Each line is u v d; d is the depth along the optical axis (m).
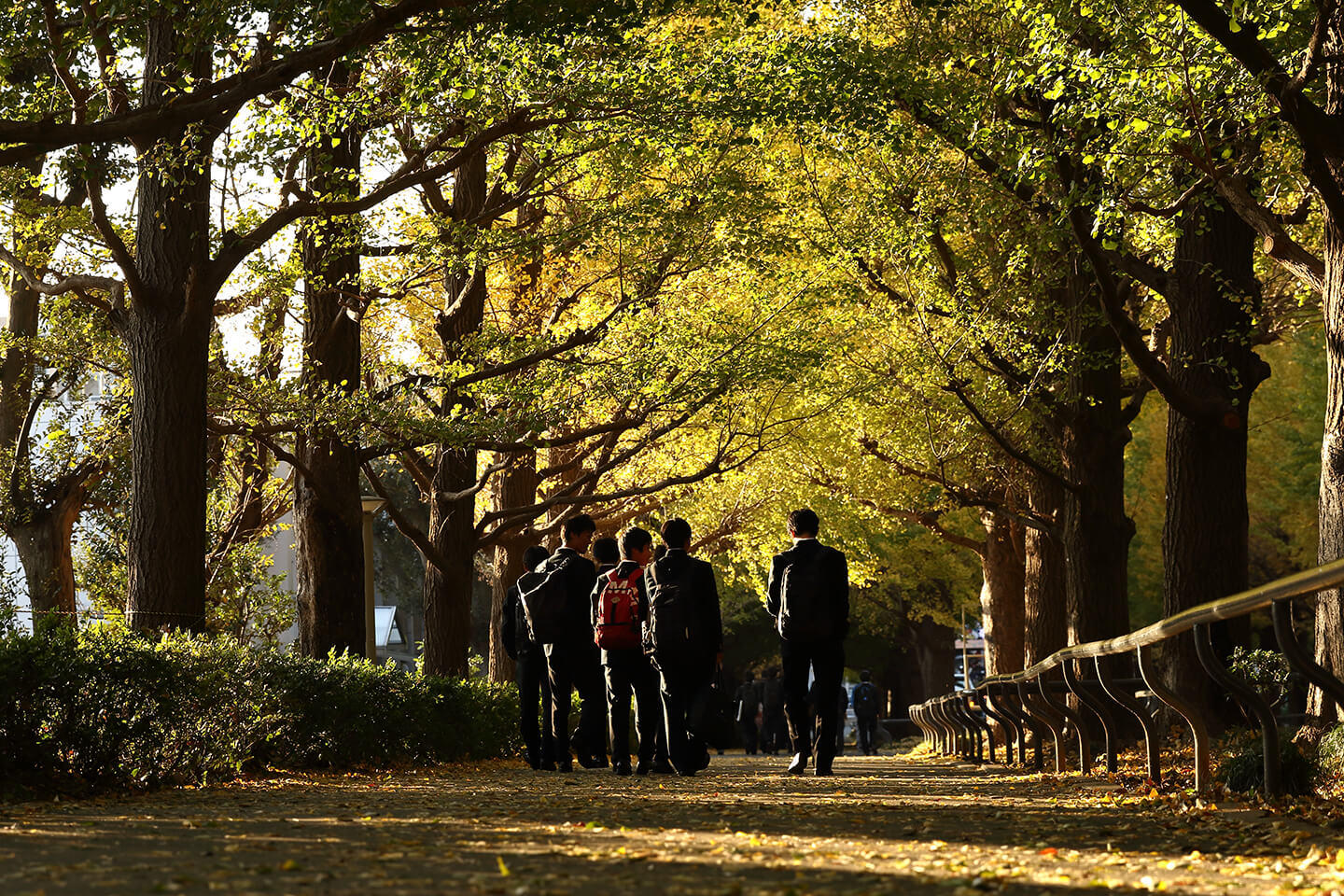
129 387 19.53
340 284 17.59
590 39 13.80
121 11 10.38
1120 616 18.50
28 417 24.72
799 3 18.23
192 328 14.07
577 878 4.37
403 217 18.03
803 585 12.27
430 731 14.24
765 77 14.15
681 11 16.23
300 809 7.37
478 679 18.67
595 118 14.27
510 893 4.02
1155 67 11.23
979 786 10.18
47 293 15.99
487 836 5.73
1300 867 4.73
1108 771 10.23
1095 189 12.49
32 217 17.59
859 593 49.47
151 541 13.70
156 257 14.16
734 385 19.12
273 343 20.33
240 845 5.35
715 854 5.09
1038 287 18.38
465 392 18.27
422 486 22.78
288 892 4.02
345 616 17.66
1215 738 13.91
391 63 14.66
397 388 17.81
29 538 24.70
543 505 21.47
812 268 20.11
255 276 17.84
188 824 6.32
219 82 11.30
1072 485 18.50
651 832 5.97
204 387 14.19
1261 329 23.12
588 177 18.81
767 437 23.47
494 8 10.91
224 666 10.55
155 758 9.52
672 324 19.41
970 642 61.97
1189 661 14.84
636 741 22.03
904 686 57.44
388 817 6.77
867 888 4.20
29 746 8.45
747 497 27.83
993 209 17.39
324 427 16.55
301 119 13.88
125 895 3.95
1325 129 9.90
